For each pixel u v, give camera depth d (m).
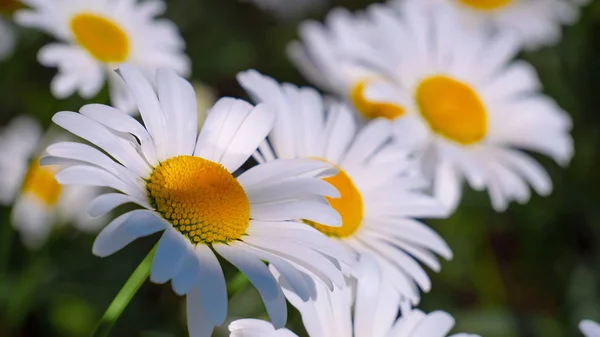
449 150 0.48
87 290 0.49
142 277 0.38
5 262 0.48
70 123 0.38
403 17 0.50
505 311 0.52
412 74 0.49
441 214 0.43
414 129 0.48
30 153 0.50
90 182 0.37
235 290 0.40
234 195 0.39
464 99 0.49
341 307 0.39
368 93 0.47
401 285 0.41
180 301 0.49
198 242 0.38
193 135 0.39
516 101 0.51
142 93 0.39
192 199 0.38
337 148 0.42
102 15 0.47
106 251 0.36
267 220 0.39
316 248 0.39
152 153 0.39
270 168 0.40
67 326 0.49
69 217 0.50
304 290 0.38
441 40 0.50
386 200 0.42
